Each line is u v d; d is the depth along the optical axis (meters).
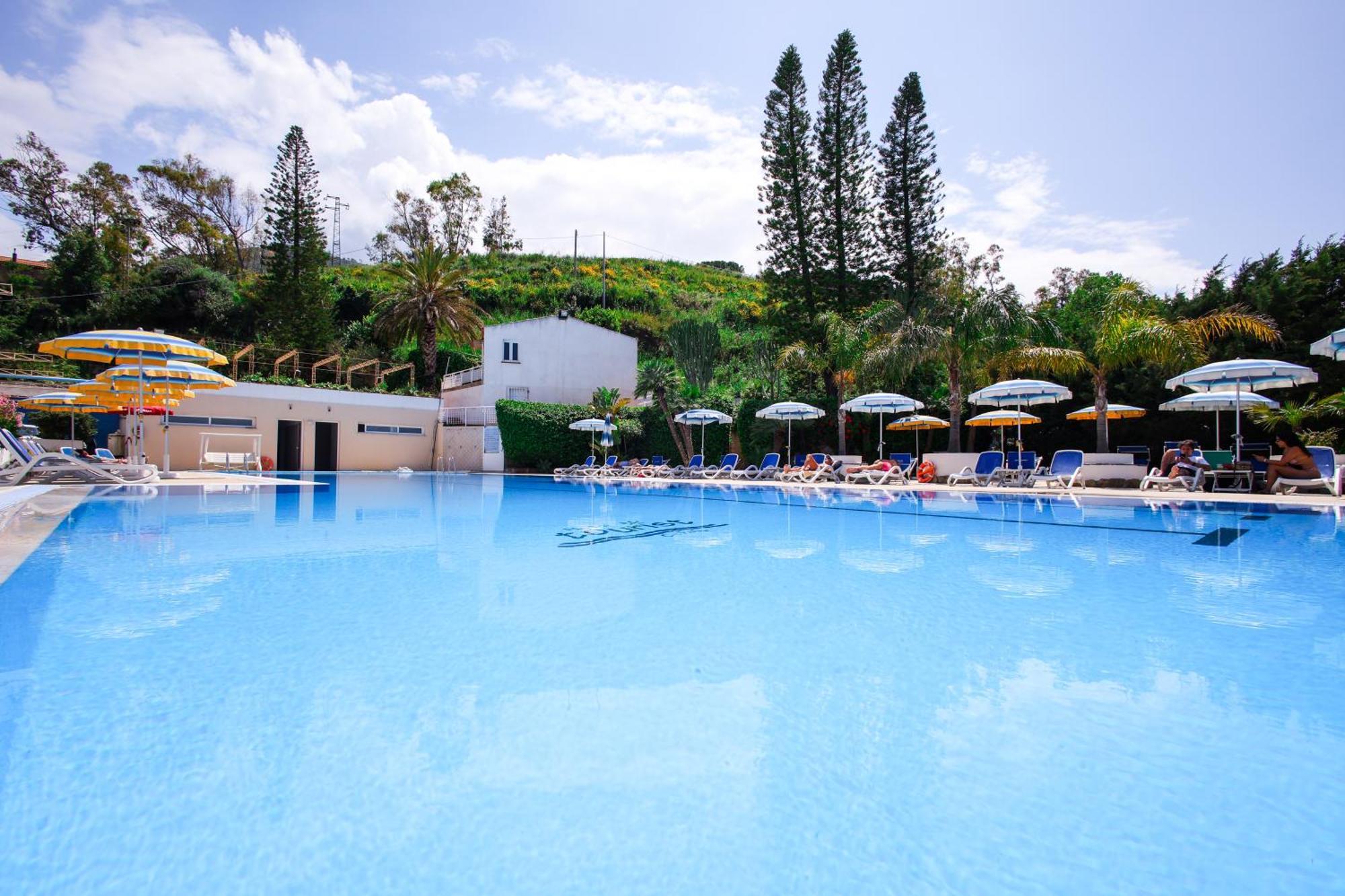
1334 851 1.68
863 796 1.97
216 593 4.60
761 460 23.19
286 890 1.56
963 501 12.25
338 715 2.55
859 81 25.97
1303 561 5.78
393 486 17.91
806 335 26.83
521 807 1.91
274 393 26.67
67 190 47.09
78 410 19.28
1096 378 16.05
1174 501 11.42
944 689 2.81
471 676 2.99
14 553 6.07
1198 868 1.62
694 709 2.62
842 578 5.20
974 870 1.62
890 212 25.72
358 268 60.22
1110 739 2.32
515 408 26.59
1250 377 12.17
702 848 1.72
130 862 1.65
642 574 5.37
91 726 2.43
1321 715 2.51
